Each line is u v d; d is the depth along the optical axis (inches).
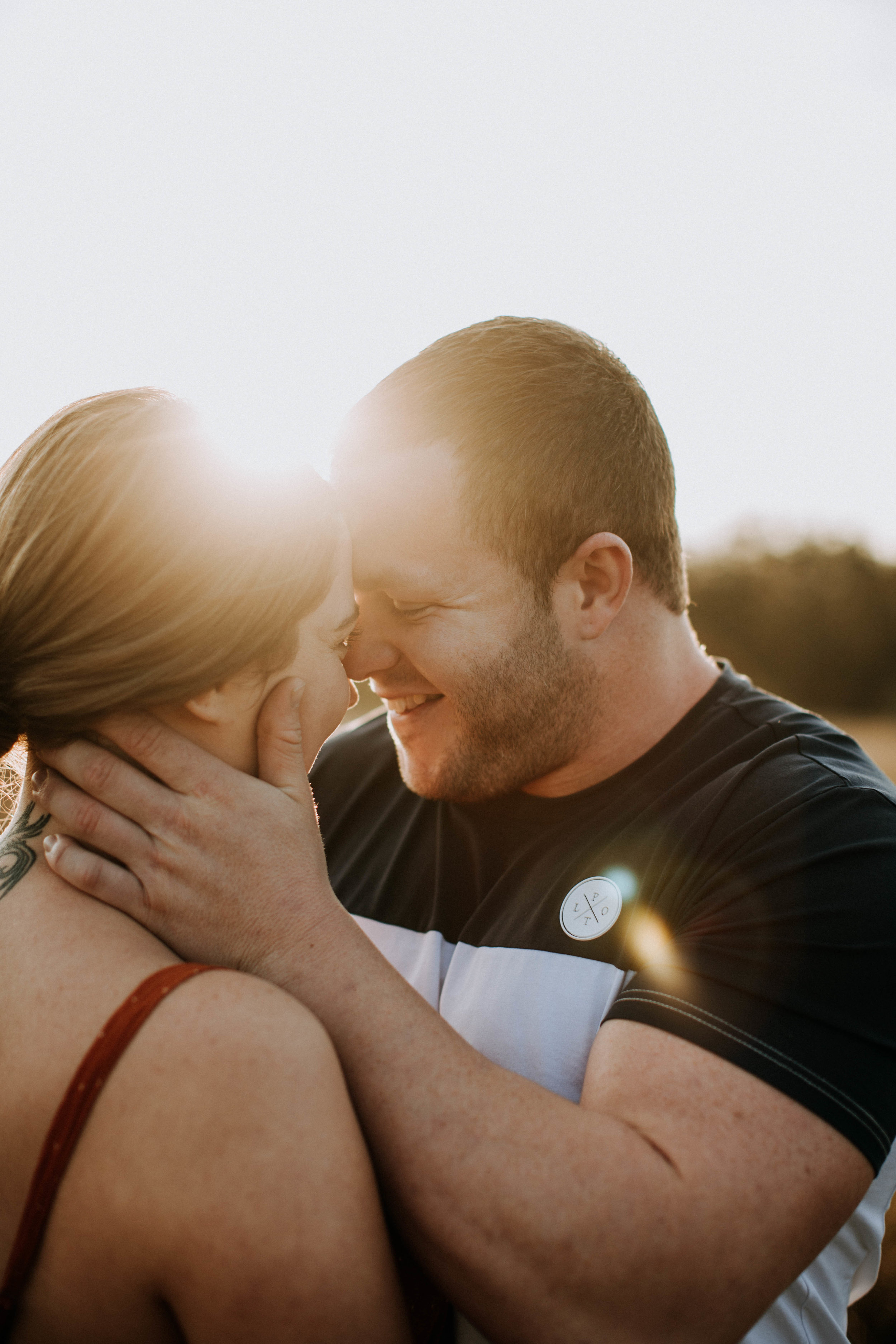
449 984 57.6
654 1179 35.6
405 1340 35.4
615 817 58.2
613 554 58.0
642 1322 34.9
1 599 38.8
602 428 59.8
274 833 41.8
